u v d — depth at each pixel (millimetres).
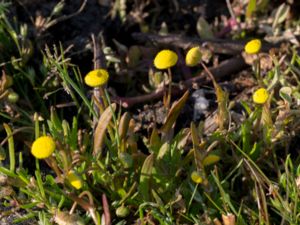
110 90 372
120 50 401
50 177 297
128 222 302
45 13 417
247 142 315
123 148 301
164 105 334
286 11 415
